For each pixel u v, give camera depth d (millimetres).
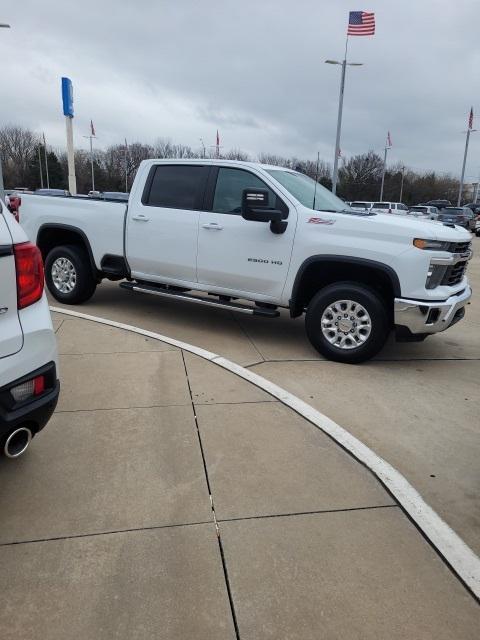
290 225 5148
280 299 5363
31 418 2547
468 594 2248
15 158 89500
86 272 6812
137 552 2412
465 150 53031
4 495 2789
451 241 4707
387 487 2990
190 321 6523
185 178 5887
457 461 3346
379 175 73812
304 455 3309
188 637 1994
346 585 2264
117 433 3490
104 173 84750
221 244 5551
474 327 7016
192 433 3529
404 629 2061
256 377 4566
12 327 2459
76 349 5160
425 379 4805
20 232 2582
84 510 2693
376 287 5141
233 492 2893
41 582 2219
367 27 23344
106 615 2072
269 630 2035
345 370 4941
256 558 2400
